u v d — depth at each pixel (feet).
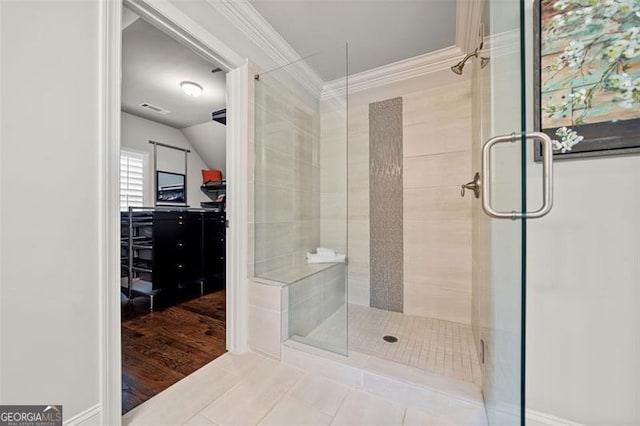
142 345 5.99
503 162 2.92
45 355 3.01
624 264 3.06
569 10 3.19
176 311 8.10
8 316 2.75
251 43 6.05
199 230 10.10
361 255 8.77
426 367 4.90
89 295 3.39
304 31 6.22
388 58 7.18
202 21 4.90
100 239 3.49
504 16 2.90
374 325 7.06
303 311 6.21
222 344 6.05
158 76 8.73
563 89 3.25
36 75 2.94
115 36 3.63
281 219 7.06
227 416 3.91
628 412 3.04
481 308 4.75
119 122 3.69
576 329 3.27
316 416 3.92
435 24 5.96
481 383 4.25
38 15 2.94
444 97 7.57
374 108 8.60
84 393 3.33
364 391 4.48
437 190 7.66
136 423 3.75
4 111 2.72
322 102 8.31
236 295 5.75
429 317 7.69
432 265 7.72
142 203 12.74
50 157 3.05
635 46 2.92
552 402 3.39
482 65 4.48
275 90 6.79
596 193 3.16
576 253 3.27
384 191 8.44
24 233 2.86
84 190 3.35
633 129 2.98
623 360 3.06
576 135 3.21
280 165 7.00
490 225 3.75
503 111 2.96
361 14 5.67
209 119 12.92
